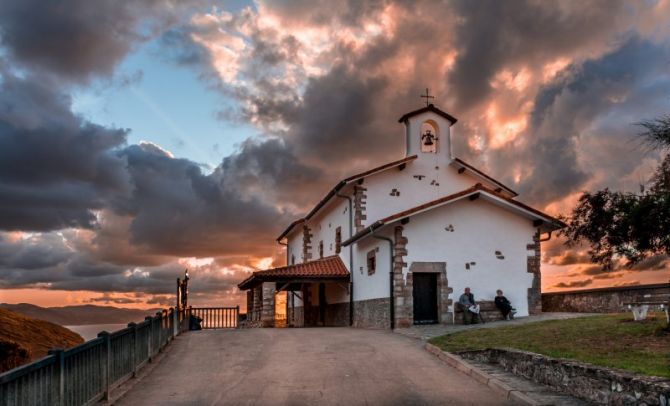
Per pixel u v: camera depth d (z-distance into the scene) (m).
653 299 16.31
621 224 10.16
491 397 9.78
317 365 13.04
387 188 26.09
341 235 28.12
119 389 10.70
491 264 22.58
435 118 27.31
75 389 8.20
